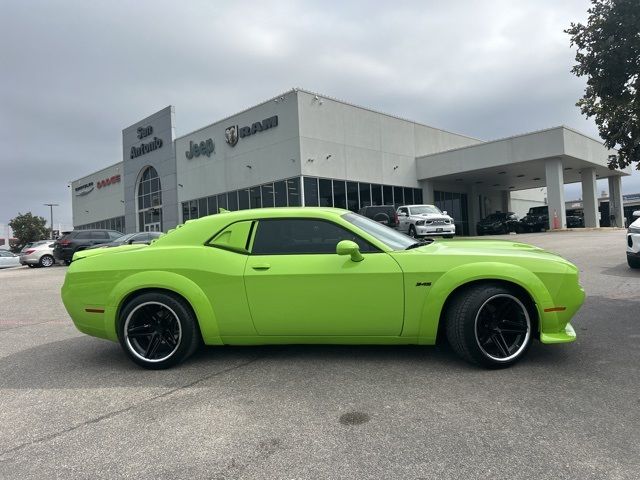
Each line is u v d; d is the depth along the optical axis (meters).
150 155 37.38
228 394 3.86
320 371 4.30
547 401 3.47
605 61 6.38
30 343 5.96
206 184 31.98
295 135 26.11
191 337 4.52
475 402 3.50
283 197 26.89
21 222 64.19
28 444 3.15
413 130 33.69
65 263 25.73
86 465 2.84
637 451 2.75
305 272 4.30
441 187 36.91
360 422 3.25
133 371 4.58
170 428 3.29
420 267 4.21
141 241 20.11
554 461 2.67
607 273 9.34
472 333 4.11
